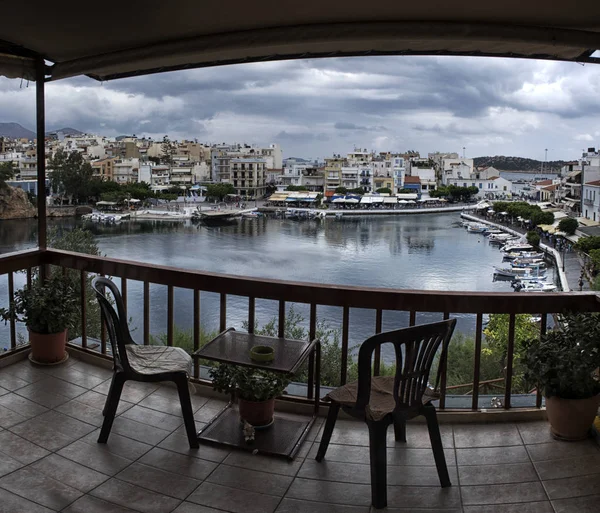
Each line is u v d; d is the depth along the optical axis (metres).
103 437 2.57
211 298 27.17
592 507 2.10
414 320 2.73
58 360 3.53
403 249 53.19
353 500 2.16
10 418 2.80
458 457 2.46
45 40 3.28
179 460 2.44
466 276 41.59
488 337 11.13
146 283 3.22
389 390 2.35
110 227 62.91
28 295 3.50
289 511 2.08
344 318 2.81
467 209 93.62
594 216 36.75
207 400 3.04
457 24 2.74
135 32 3.08
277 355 2.54
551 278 38.94
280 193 100.06
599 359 2.43
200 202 93.88
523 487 2.24
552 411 2.57
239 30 2.98
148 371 2.52
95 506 2.10
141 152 117.44
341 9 2.65
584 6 2.51
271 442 2.55
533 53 2.99
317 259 47.88
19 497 2.15
